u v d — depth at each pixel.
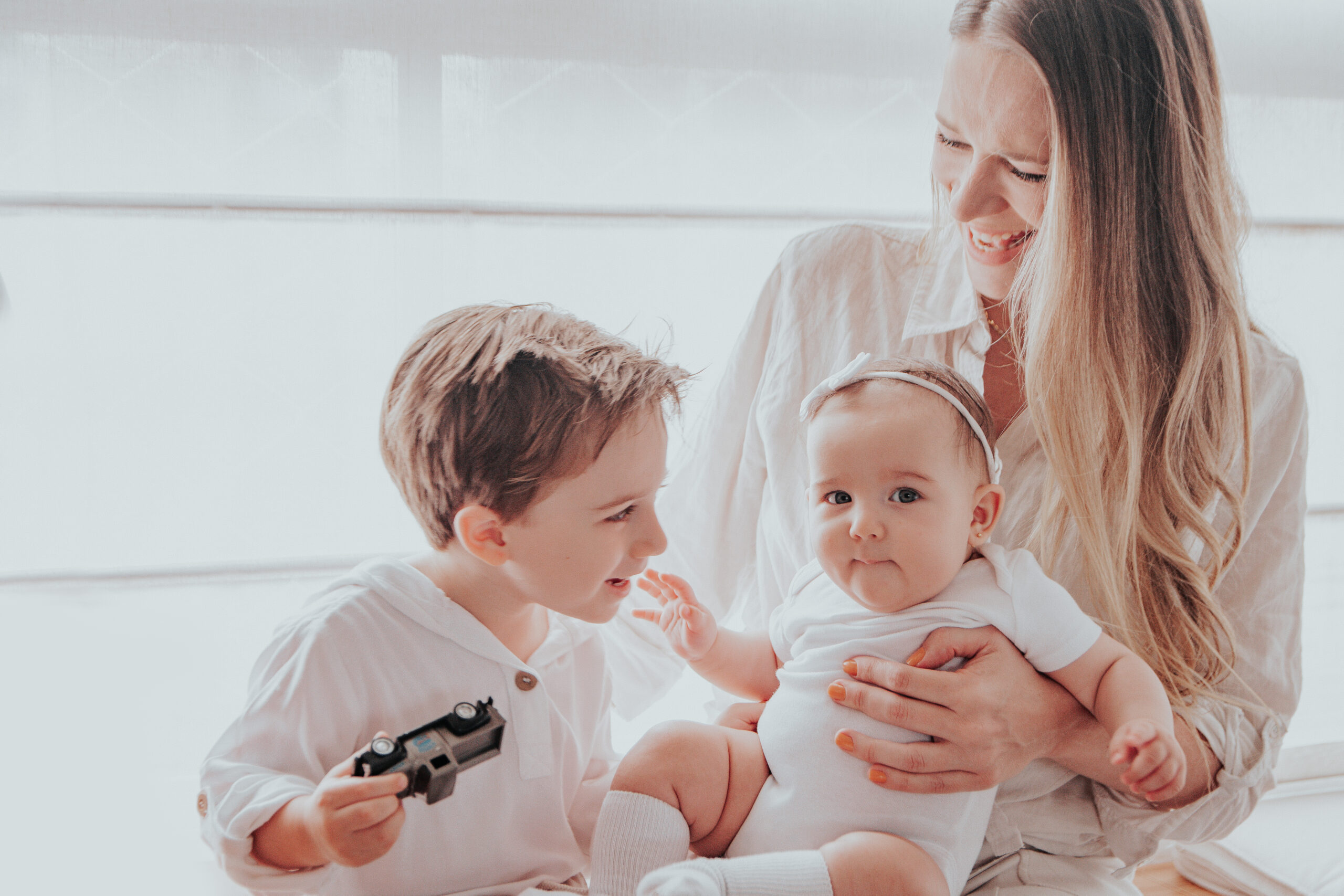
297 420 1.31
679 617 0.86
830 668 0.76
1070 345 0.80
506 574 0.71
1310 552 1.54
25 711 1.28
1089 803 0.84
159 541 1.30
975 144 0.81
